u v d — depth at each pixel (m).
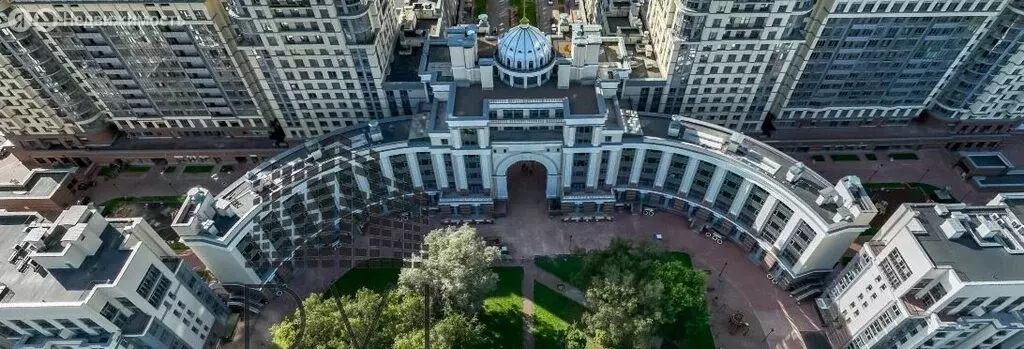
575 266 118.25
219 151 139.00
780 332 107.88
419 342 88.44
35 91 122.81
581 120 104.62
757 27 108.12
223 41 113.25
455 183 122.44
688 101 126.00
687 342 105.81
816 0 109.88
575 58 107.75
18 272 85.12
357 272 117.50
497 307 111.62
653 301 93.69
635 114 115.69
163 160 143.75
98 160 142.38
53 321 85.19
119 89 126.75
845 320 102.12
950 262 81.56
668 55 116.06
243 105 130.50
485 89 111.06
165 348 93.19
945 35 114.06
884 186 134.88
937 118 137.75
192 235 96.69
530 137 112.44
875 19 110.56
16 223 93.06
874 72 123.50
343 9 102.81
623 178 123.94
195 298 101.00
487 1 192.50
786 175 104.88
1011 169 134.75
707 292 113.69
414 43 125.88
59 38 113.12
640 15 139.38
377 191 121.56
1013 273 80.81
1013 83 124.38
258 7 102.00
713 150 109.62
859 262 98.06
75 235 83.25
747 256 120.38
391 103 123.06
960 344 92.75
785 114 135.62
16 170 142.25
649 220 127.12
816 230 99.81
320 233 119.25
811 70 123.12
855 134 139.38
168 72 121.44
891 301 89.19
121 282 82.69
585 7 177.38
